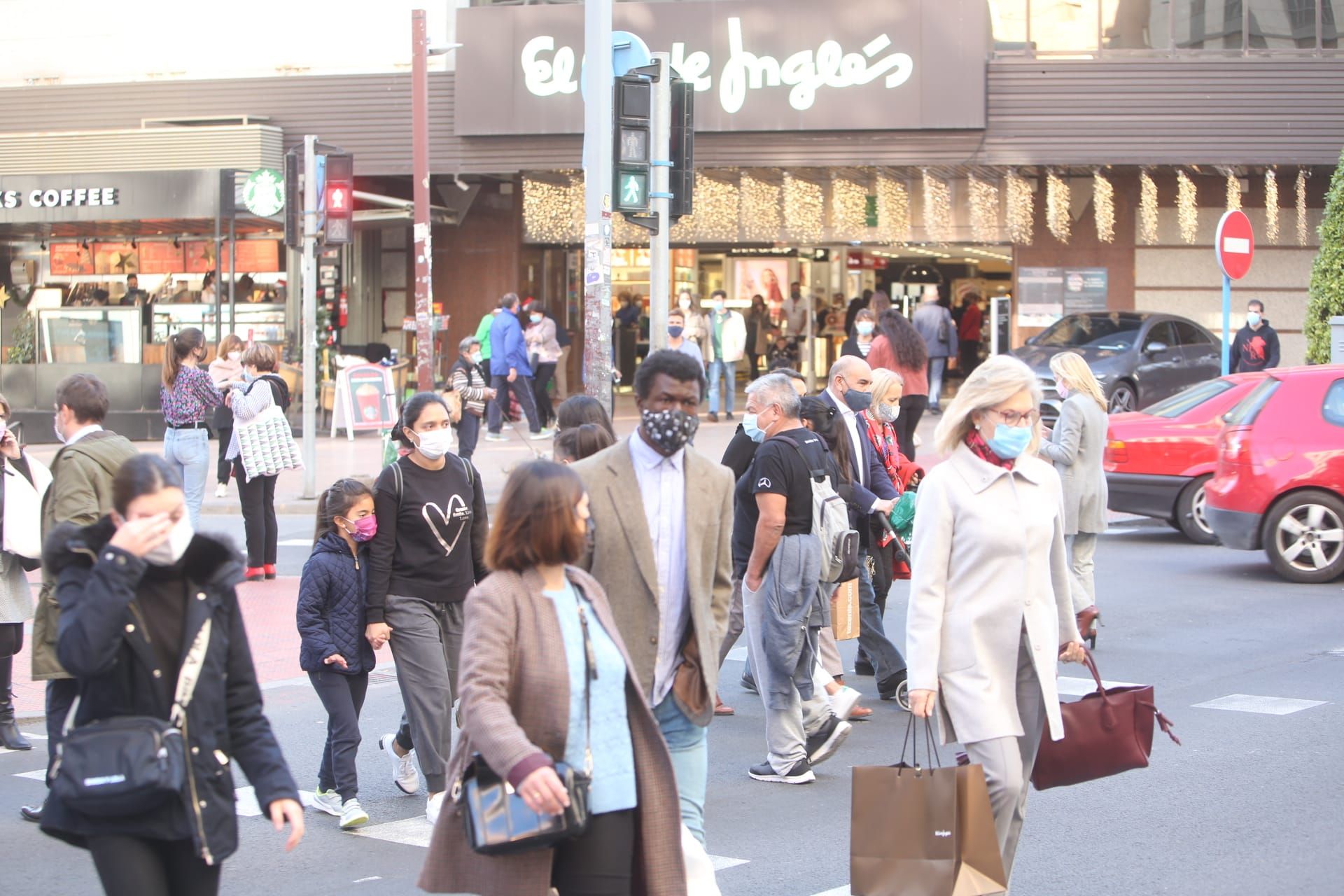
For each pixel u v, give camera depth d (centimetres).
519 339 5166
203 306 5816
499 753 898
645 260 6356
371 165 5641
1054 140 5169
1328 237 4250
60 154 5644
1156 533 3638
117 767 872
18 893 1373
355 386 4494
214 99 5747
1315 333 4266
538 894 939
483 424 5641
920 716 1153
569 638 962
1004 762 1131
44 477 1853
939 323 5594
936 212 5688
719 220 5744
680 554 1198
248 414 2978
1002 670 1153
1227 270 3631
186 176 5462
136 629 900
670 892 988
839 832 1520
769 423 1716
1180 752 1770
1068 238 5684
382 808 1662
